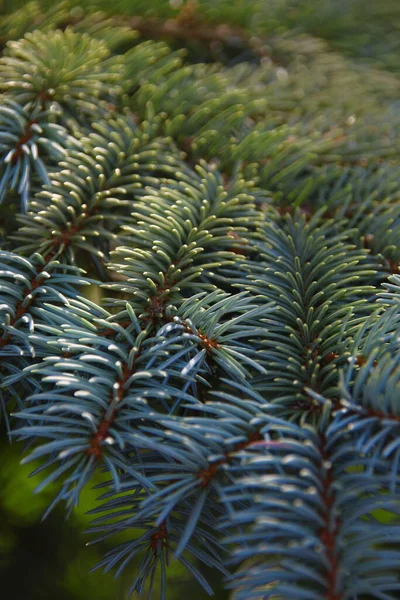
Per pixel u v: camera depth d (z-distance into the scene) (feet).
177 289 1.16
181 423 1.02
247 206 1.28
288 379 1.12
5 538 1.80
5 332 1.13
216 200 1.28
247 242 1.25
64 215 1.26
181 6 1.57
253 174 1.36
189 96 1.42
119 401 1.06
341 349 1.11
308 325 1.16
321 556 0.93
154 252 1.21
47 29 1.46
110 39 1.47
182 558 1.07
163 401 1.12
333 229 1.31
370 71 1.62
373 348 1.09
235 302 1.14
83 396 1.06
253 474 1.01
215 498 1.05
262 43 1.65
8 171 1.26
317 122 1.44
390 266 1.26
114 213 1.31
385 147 1.43
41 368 1.10
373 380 1.02
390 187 1.34
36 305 1.17
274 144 1.38
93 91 1.35
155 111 1.42
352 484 0.98
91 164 1.28
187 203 1.25
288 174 1.36
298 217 1.32
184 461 1.01
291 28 1.72
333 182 1.39
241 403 1.04
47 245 1.23
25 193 1.24
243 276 1.24
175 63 1.42
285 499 0.98
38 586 1.76
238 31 1.64
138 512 1.06
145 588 1.83
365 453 1.02
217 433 1.02
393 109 1.49
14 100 1.31
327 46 1.73
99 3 1.53
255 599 1.02
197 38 1.63
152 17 1.59
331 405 1.02
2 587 1.73
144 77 1.43
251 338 1.18
